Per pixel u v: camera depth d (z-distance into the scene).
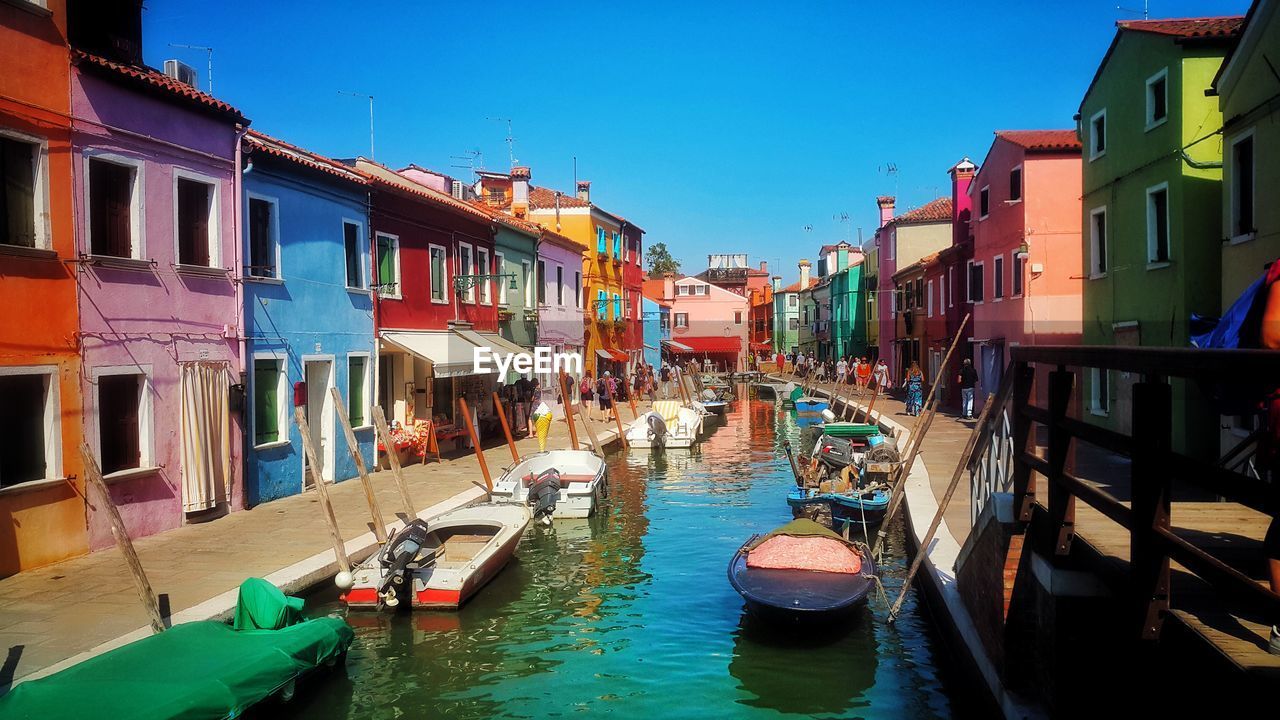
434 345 20.44
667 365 51.66
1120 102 18.30
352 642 9.91
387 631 10.31
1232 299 13.11
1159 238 16.75
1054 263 24.33
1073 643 5.31
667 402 30.28
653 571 13.01
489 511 13.47
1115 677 5.23
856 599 9.71
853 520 14.46
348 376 17.86
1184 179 15.47
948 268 34.34
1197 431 14.90
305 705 8.40
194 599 9.27
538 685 8.89
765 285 88.00
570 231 38.72
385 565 10.73
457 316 23.20
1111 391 18.64
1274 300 4.64
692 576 12.71
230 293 14.11
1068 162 24.28
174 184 12.93
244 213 14.48
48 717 6.29
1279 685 3.18
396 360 20.66
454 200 24.11
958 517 12.96
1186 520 6.10
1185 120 15.42
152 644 7.55
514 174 37.94
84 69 11.38
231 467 14.06
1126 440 4.11
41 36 10.81
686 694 8.66
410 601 10.93
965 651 8.24
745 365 73.31
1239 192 13.09
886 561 13.07
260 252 15.17
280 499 15.34
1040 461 5.67
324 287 17.02
